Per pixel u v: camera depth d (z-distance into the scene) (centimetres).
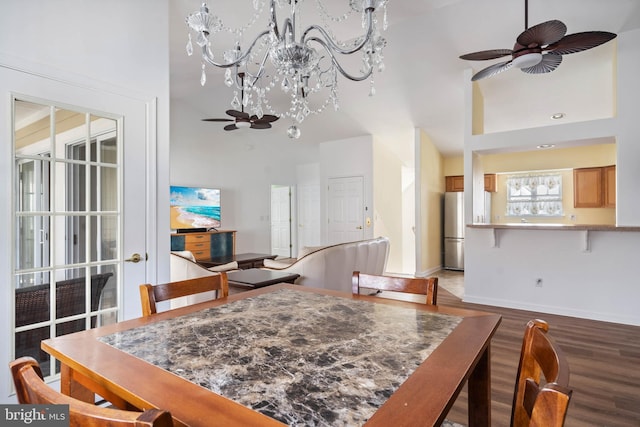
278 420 67
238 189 784
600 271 376
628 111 360
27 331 195
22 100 191
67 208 211
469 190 452
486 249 443
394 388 79
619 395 219
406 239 884
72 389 109
